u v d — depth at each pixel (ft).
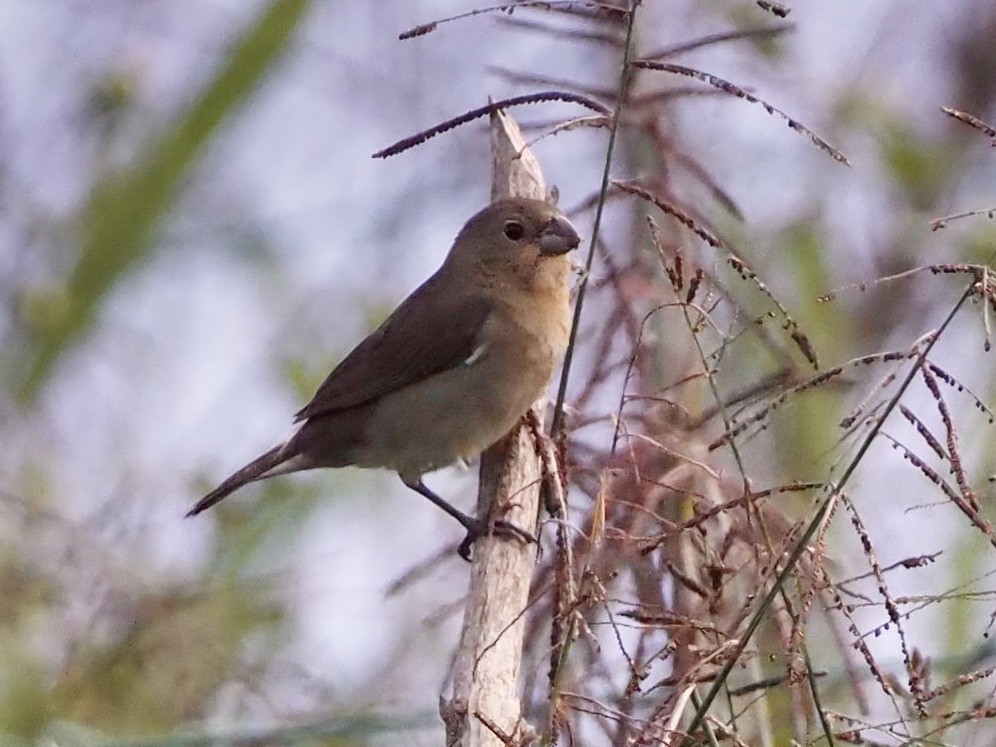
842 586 24.85
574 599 22.65
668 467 27.17
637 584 25.71
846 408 35.63
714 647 23.16
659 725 21.83
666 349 28.63
